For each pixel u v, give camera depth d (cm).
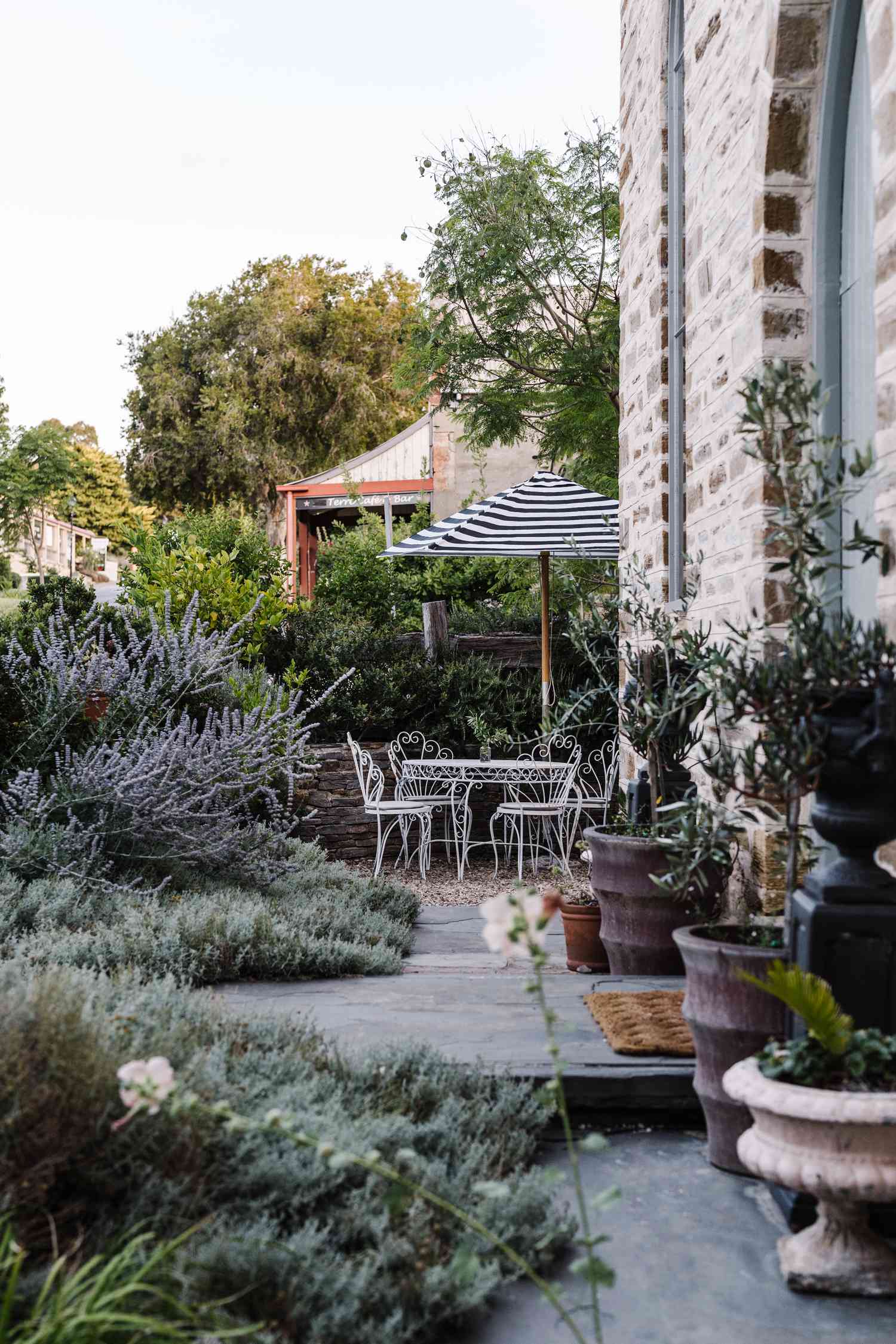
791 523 352
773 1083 240
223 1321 199
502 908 210
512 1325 228
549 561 953
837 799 269
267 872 606
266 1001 407
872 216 377
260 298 3691
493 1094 315
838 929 261
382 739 917
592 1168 302
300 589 1991
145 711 620
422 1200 245
